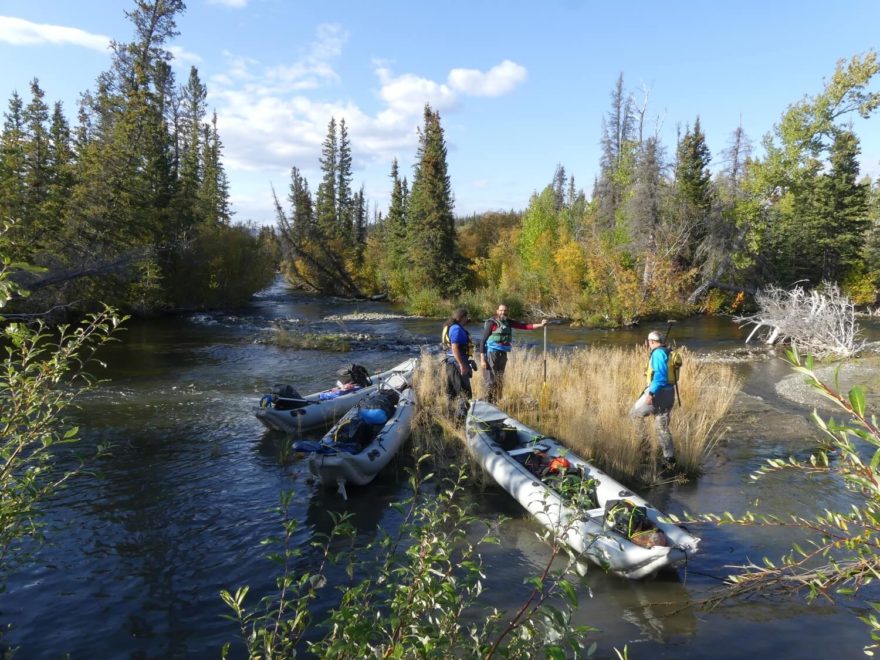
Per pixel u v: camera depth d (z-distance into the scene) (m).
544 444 6.36
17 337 2.71
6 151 20.91
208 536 5.08
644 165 27.33
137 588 4.27
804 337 16.56
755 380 11.96
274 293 46.38
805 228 31.09
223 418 8.86
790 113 27.62
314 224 51.16
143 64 28.16
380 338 19.14
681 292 27.41
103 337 3.07
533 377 9.60
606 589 4.17
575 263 26.36
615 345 17.62
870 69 24.78
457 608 2.33
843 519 2.04
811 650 3.46
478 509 5.59
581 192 54.53
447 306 28.80
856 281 31.14
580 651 2.12
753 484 6.07
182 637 3.72
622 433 6.69
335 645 2.00
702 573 4.36
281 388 8.34
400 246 39.59
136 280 24.80
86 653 3.56
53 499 5.75
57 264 18.69
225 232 33.72
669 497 5.79
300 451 5.96
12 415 2.70
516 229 44.38
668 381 6.34
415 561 2.40
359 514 5.52
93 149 23.83
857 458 1.58
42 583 4.32
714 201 28.28
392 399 8.02
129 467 6.71
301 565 4.57
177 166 35.06
